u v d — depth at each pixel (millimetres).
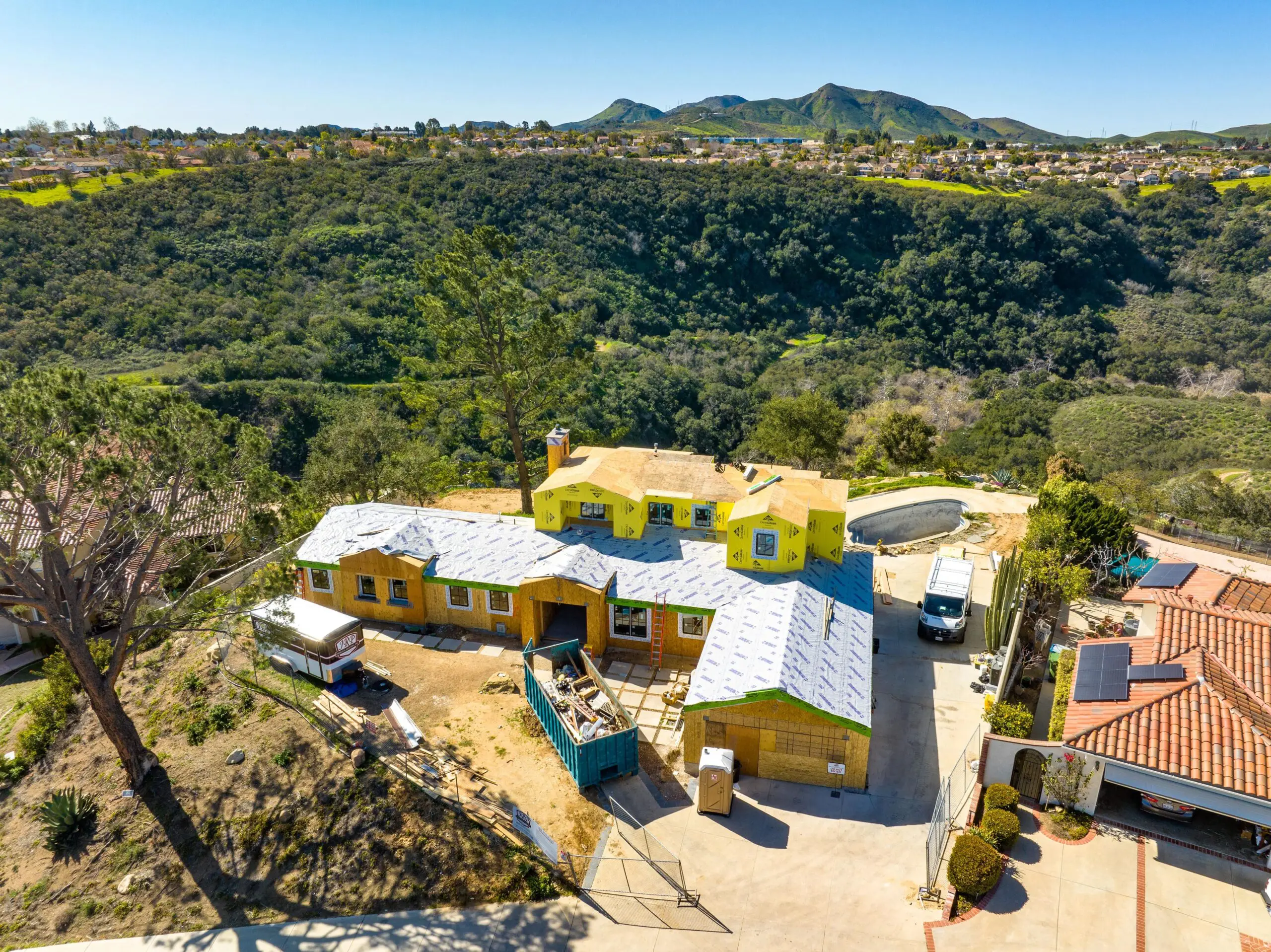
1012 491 51594
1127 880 18500
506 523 33031
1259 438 78750
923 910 18109
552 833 20734
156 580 24797
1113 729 20047
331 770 23234
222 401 65188
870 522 46500
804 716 21578
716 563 29625
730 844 20281
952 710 25984
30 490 19625
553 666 26703
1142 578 30672
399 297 84500
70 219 84812
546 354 39188
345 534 32844
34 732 27234
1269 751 18781
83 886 20844
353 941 18266
